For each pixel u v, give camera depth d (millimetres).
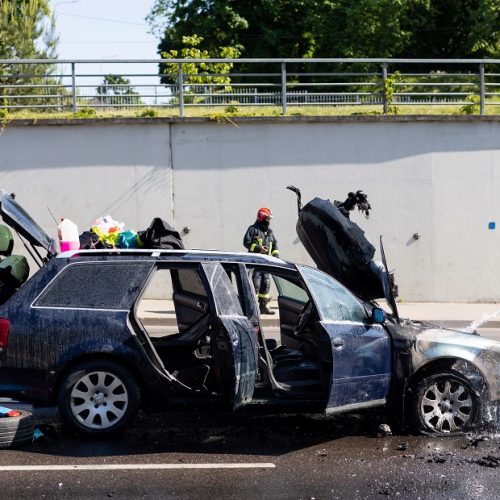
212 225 28156
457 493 8758
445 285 28781
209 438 10984
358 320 11133
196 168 28062
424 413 11156
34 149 27797
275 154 28156
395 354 11102
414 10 57656
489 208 28781
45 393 10695
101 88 29125
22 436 10422
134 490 8812
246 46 53531
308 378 11391
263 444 10719
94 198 27953
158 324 22656
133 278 10961
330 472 9508
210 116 27828
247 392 10516
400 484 9062
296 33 53688
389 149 28406
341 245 13016
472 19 56469
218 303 10633
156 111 28844
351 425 11750
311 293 11000
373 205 28469
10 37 34188
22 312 10773
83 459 9930
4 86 28578
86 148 27859
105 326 10750
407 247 28625
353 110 30516
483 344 11352
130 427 11453
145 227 28109
